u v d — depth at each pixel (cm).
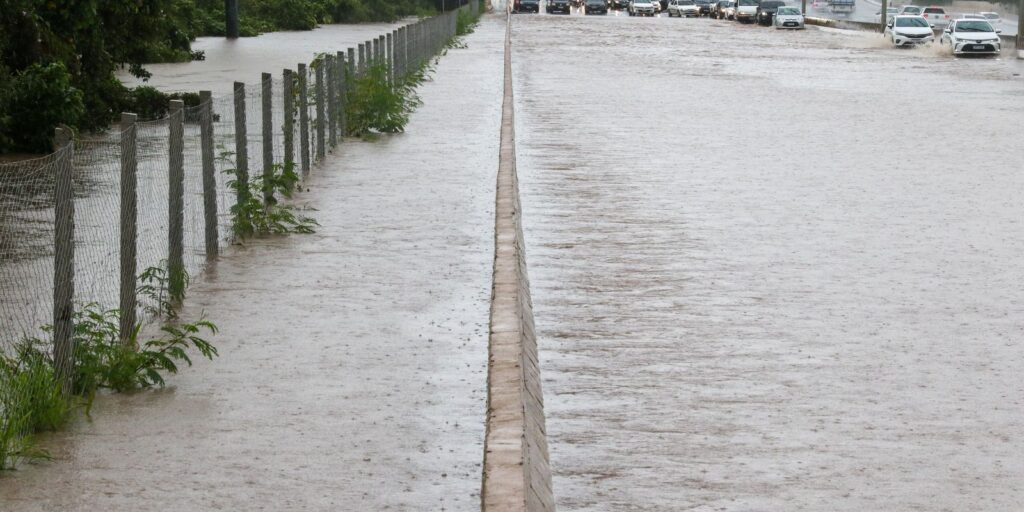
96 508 1080
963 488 1198
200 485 1139
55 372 1338
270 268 2059
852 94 5838
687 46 10006
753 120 4606
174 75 6112
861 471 1240
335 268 2061
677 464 1255
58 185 1338
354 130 3894
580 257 2250
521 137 4016
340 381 1459
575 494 1178
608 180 3142
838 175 3241
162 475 1161
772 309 1888
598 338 1728
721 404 1447
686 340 1716
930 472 1239
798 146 3844
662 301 1934
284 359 1545
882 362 1619
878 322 1814
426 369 1514
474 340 1645
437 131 4050
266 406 1365
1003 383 1534
